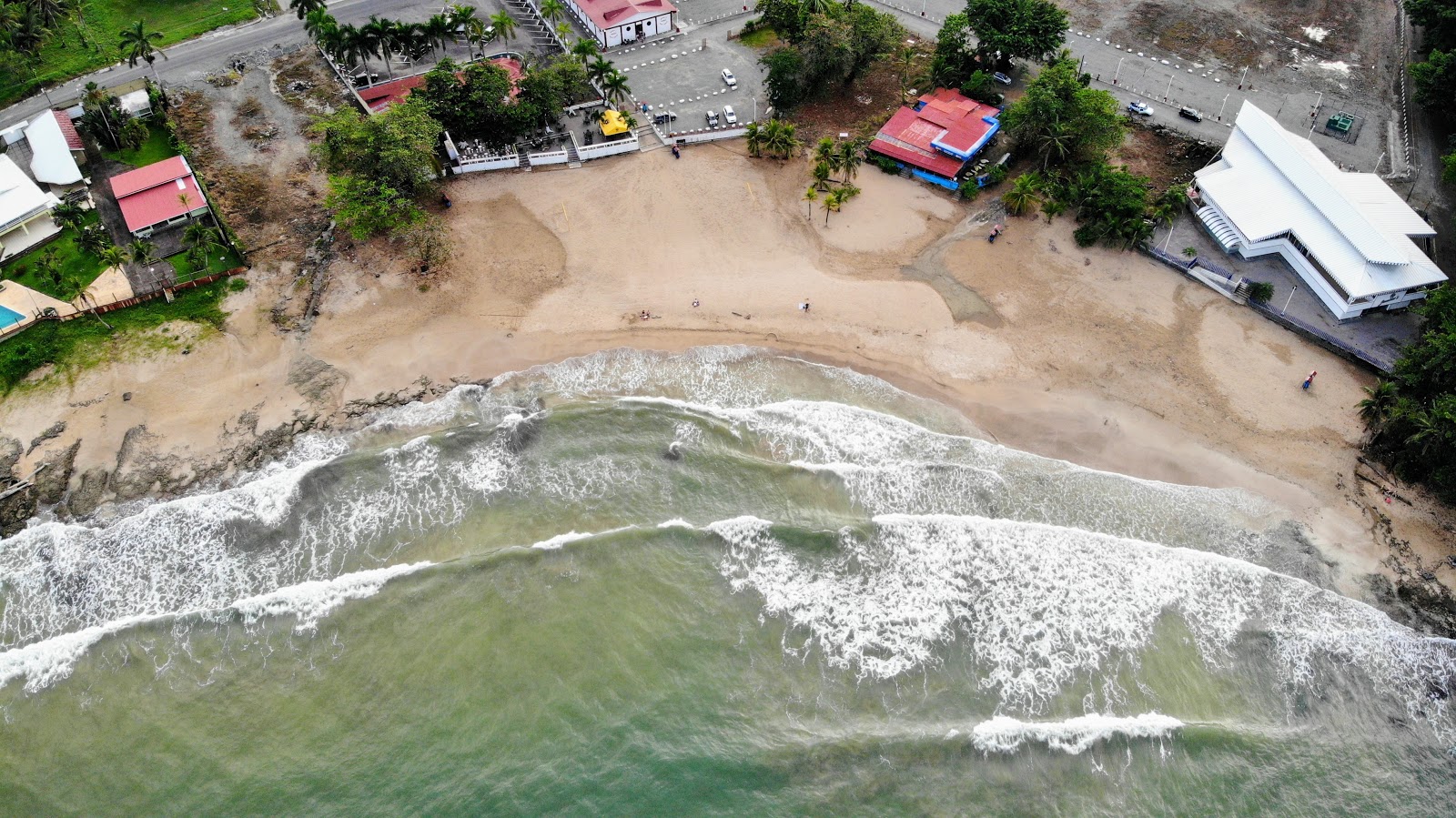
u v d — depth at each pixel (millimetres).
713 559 67938
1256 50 125375
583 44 112438
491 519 71062
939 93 115625
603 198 103250
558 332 88812
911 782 56688
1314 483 76500
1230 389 83812
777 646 63250
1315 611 67500
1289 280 93500
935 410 82438
